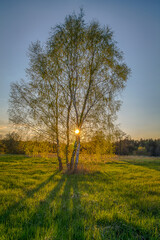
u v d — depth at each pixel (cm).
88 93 1486
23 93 1477
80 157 1648
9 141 1586
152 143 10012
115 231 395
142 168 2283
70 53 1445
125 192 866
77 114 1482
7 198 666
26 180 1141
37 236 337
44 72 1484
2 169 1733
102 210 535
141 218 489
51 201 628
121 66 1444
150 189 963
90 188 918
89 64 1474
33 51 1511
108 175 1545
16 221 432
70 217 478
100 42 1436
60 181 1140
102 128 1468
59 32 1428
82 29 1426
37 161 2652
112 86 1470
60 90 1525
